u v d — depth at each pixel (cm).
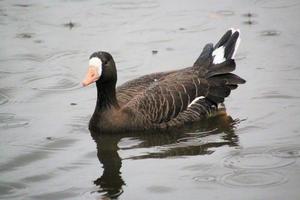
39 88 1661
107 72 1447
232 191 1188
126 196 1191
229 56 1596
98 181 1248
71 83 1684
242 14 2014
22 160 1334
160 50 1828
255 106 1536
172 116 1495
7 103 1588
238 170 1262
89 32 1952
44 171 1291
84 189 1220
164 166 1297
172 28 1950
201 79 1552
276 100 1554
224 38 1630
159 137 1446
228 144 1382
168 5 2116
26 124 1486
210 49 1619
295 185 1196
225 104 1559
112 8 2108
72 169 1299
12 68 1766
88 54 1823
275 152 1322
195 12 2050
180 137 1439
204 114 1531
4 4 2175
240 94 1597
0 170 1296
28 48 1873
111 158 1344
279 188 1190
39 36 1942
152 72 1706
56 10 2114
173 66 1733
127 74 1703
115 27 1973
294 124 1439
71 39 1914
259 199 1155
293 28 1905
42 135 1438
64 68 1759
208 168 1278
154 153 1362
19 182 1249
